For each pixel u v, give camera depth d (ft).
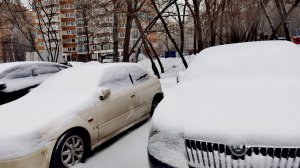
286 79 12.32
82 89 15.93
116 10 53.21
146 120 20.34
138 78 19.62
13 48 190.60
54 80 17.84
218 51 16.03
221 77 13.58
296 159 8.55
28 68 25.36
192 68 15.31
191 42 243.60
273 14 87.10
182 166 9.52
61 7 262.88
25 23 93.25
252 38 71.41
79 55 264.72
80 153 13.78
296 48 14.48
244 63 14.10
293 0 65.98
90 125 14.33
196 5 51.21
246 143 8.87
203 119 10.02
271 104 10.13
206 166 9.21
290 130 8.87
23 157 11.46
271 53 14.32
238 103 10.50
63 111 13.52
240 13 76.89
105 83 16.75
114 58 75.72
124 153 14.75
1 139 11.73
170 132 10.21
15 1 81.87
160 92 21.49
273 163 8.62
